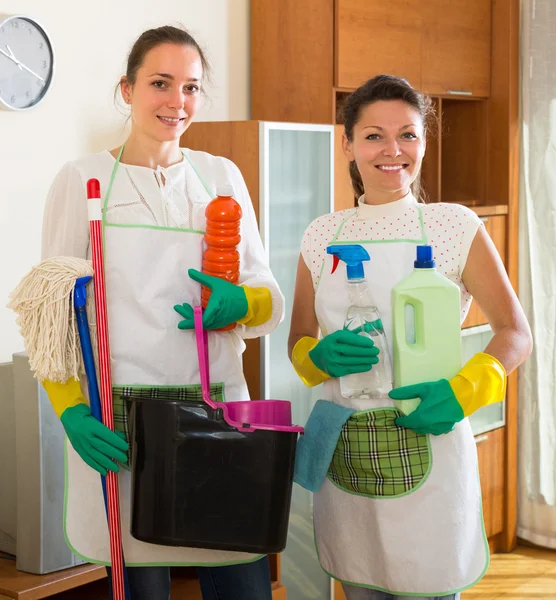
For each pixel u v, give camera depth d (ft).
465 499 5.38
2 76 7.98
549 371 12.04
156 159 5.72
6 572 7.37
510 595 10.84
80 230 5.59
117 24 9.05
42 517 7.22
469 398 5.06
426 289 5.15
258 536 5.03
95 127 8.95
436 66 10.93
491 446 11.91
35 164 8.46
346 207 9.54
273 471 5.02
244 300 5.49
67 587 7.29
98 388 5.40
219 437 4.99
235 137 8.62
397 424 5.29
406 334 5.30
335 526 5.60
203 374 5.29
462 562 5.35
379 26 10.14
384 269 5.46
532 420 12.23
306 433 5.63
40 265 5.31
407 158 5.43
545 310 11.98
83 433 5.23
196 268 5.65
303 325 5.97
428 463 5.30
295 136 8.84
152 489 5.04
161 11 9.46
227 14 10.16
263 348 8.63
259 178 8.50
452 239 5.42
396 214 5.55
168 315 5.53
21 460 7.27
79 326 5.31
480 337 11.51
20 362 7.16
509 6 11.59
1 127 8.15
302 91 10.06
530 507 12.39
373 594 5.63
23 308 5.35
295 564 9.09
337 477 5.56
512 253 11.94
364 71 10.04
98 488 5.59
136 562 5.52
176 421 5.00
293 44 10.09
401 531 5.32
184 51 5.47
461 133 12.19
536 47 11.71
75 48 8.70
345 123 5.68
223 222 5.50
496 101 11.84
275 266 8.77
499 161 11.89
